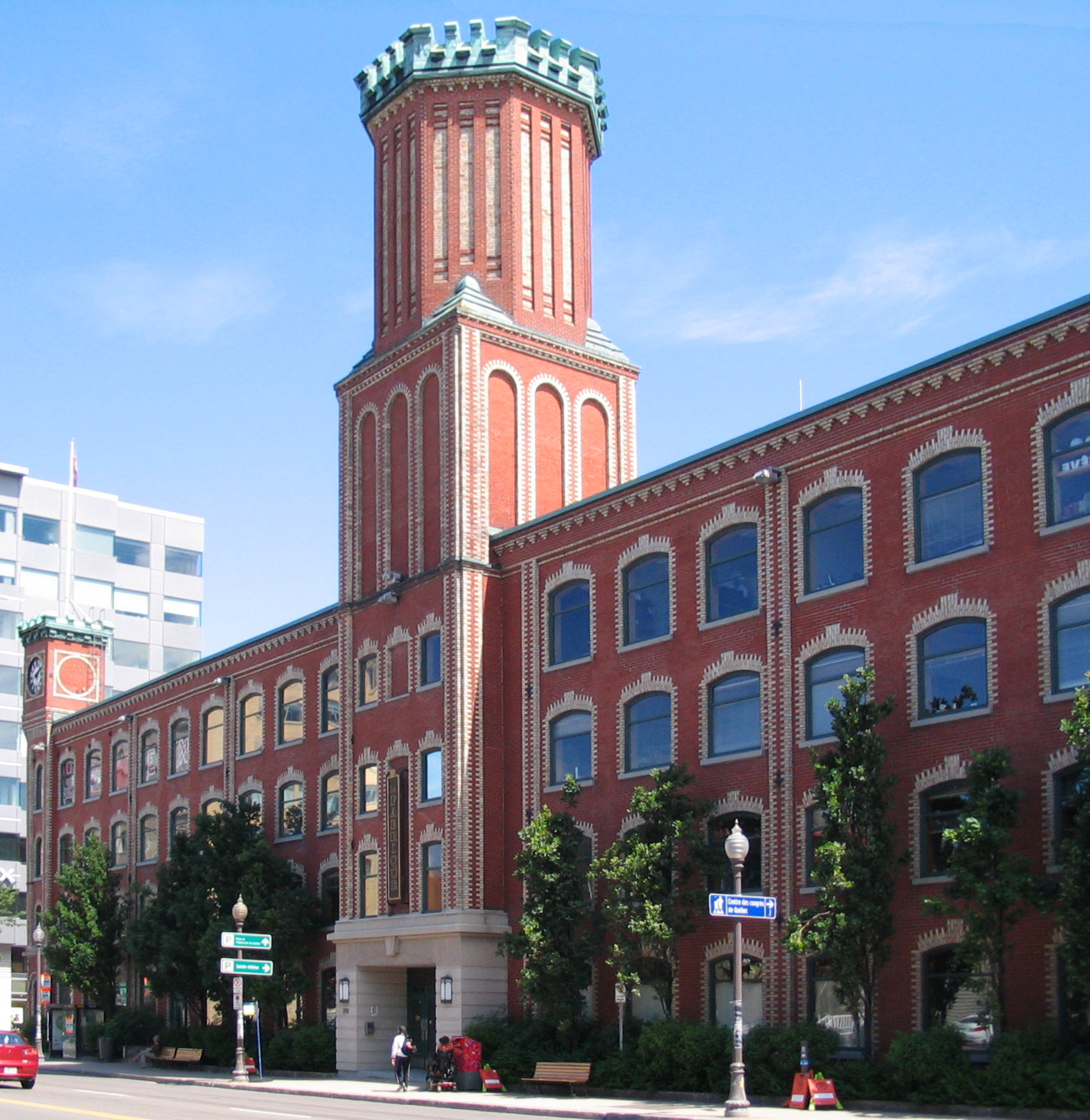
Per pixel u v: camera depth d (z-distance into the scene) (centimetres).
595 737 4178
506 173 5062
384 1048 4697
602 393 5094
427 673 4641
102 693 7838
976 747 3156
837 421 3606
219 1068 5278
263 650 5894
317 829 5400
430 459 4766
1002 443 3216
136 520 12288
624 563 4178
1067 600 3053
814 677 3588
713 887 3659
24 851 10788
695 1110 3108
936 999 3155
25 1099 3553
